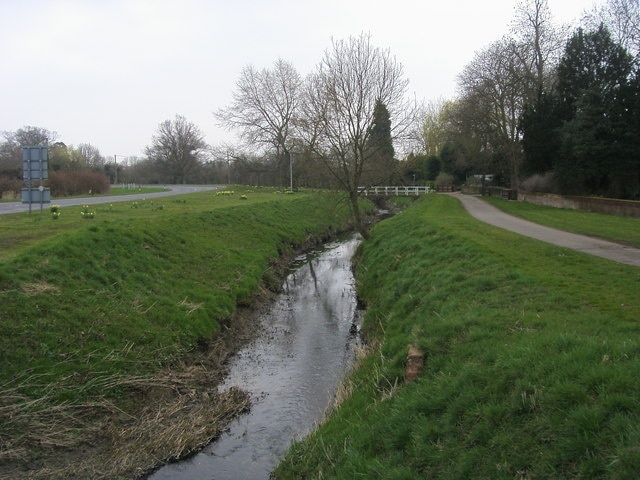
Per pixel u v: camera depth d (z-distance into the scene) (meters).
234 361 10.99
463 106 45.06
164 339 10.27
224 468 7.01
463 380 6.09
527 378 5.41
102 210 23.02
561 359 5.46
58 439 7.10
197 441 7.56
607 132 29.81
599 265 10.76
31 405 7.39
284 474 6.53
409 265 14.30
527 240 15.09
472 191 59.53
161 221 17.91
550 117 36.41
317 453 6.51
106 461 6.93
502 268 10.82
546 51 38.56
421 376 7.16
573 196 31.53
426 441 5.47
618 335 6.14
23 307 9.02
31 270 10.27
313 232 30.58
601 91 30.59
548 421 4.64
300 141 25.25
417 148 26.03
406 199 55.88
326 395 9.26
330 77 23.78
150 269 13.32
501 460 4.59
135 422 7.90
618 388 4.58
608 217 23.61
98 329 9.51
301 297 16.98
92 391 8.15
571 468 4.10
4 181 40.03
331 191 26.14
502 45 39.31
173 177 99.62
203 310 12.12
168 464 7.09
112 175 96.38
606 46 33.69
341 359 11.09
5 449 6.71
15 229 15.34
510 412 5.10
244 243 20.77
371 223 38.28
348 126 24.00
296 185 54.78
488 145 49.09
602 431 4.20
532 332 6.81
